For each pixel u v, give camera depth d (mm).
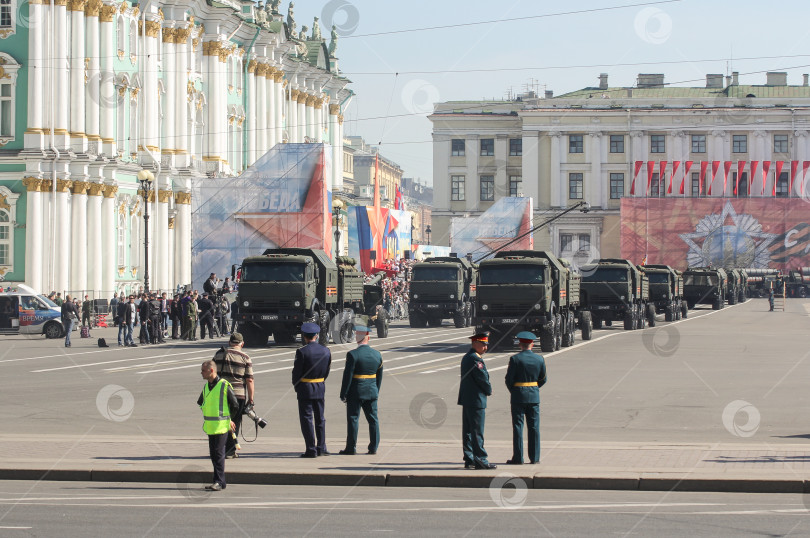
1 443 19172
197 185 69125
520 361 17312
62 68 59406
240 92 86438
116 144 65000
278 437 20484
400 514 13945
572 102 138625
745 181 135250
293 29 103000
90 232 61875
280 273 44375
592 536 12695
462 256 88312
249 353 41125
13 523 13250
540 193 139625
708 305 103625
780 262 121250
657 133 137125
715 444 19438
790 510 14305
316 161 68562
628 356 40562
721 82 146375
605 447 18984
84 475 16453
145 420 22594
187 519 13562
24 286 52438
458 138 144750
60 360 37562
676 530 13039
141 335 47062
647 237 122125
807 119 135250
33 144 58656
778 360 39156
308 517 13727
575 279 48156
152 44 69312
